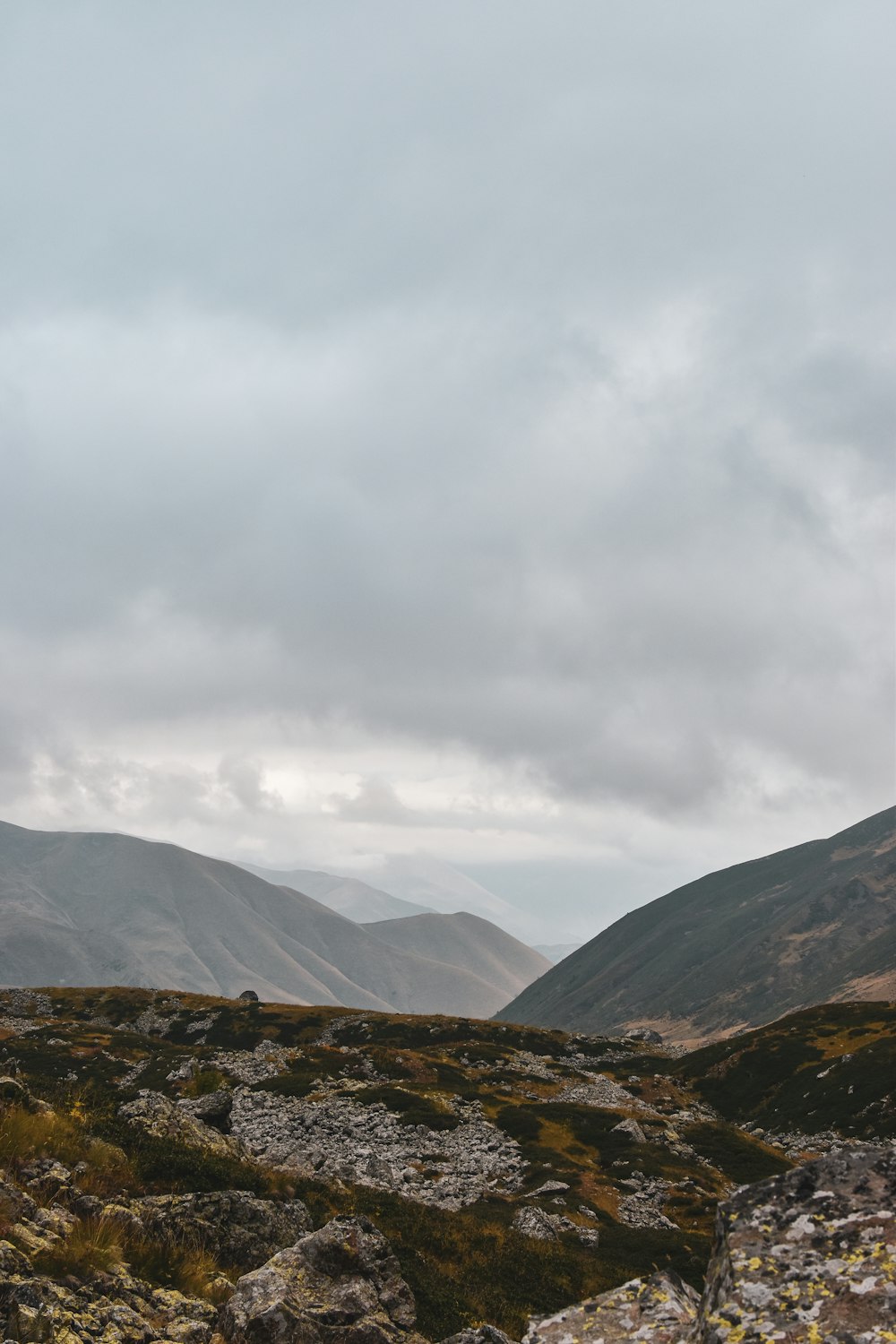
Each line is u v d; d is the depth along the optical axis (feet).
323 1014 431.84
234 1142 112.27
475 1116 263.29
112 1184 72.95
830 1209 32.19
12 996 440.86
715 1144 248.93
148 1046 351.25
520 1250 118.01
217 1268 66.74
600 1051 430.61
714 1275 32.12
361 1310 63.82
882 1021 403.95
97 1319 48.26
